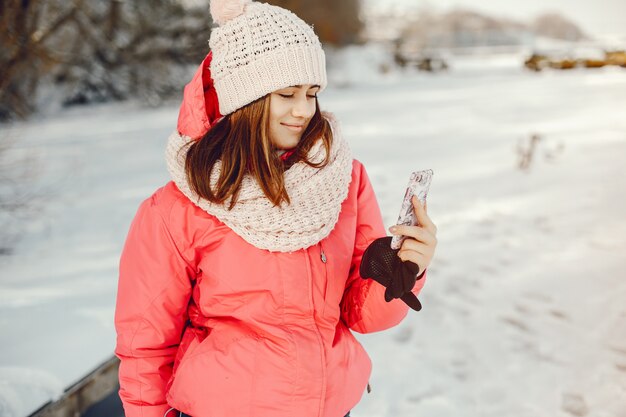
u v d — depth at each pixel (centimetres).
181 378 120
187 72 1775
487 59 4569
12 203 505
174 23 1722
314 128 124
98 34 1557
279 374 114
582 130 1062
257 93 116
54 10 1068
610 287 396
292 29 118
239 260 118
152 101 1711
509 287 402
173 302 124
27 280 361
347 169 126
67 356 250
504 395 276
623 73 2638
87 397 231
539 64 3053
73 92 1645
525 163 775
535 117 1262
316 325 120
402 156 870
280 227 114
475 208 598
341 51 3188
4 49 708
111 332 277
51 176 707
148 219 124
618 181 694
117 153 917
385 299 113
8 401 205
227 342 118
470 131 1098
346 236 128
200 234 121
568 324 346
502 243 491
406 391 279
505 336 333
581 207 593
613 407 266
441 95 1873
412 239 112
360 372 129
